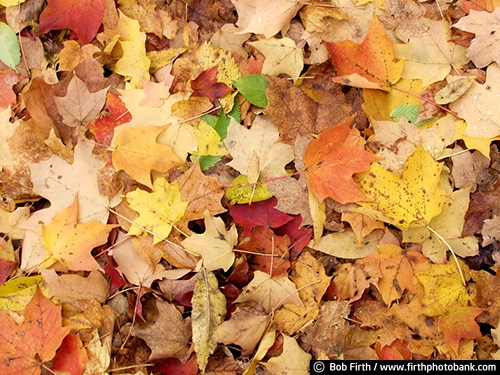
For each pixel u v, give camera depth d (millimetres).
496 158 753
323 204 742
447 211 739
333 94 769
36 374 703
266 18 764
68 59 773
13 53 782
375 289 750
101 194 744
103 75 776
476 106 740
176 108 757
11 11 785
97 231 733
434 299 720
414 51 766
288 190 744
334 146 726
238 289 740
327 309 734
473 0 762
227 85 770
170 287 745
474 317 713
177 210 734
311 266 742
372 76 757
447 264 729
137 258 744
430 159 715
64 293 727
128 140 737
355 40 775
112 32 776
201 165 760
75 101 758
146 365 726
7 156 751
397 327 729
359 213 736
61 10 762
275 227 748
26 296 734
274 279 732
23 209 749
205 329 709
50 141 736
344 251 748
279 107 754
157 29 787
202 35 793
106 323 732
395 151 743
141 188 756
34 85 751
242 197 751
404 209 721
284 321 731
